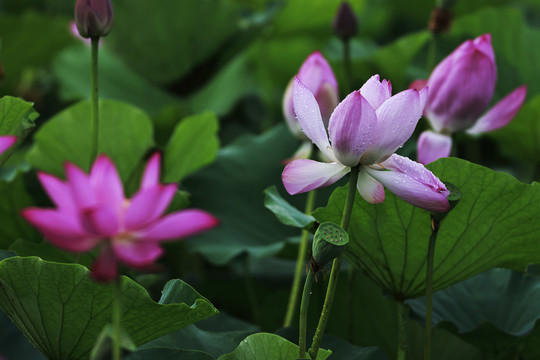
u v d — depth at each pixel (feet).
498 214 7.49
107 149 9.14
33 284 7.17
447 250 7.60
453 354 8.55
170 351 7.40
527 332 7.80
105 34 7.90
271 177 9.62
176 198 8.50
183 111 10.98
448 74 8.20
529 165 11.42
